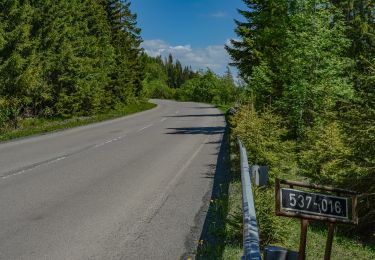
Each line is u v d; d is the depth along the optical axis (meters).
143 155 15.95
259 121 11.86
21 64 26.08
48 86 32.28
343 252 7.43
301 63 18.28
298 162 14.15
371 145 9.30
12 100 26.67
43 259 5.98
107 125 30.22
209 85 103.81
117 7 56.75
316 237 7.89
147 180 11.43
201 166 13.68
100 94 40.91
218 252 6.20
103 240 6.77
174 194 9.87
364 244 8.31
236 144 14.04
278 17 22.84
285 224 6.84
